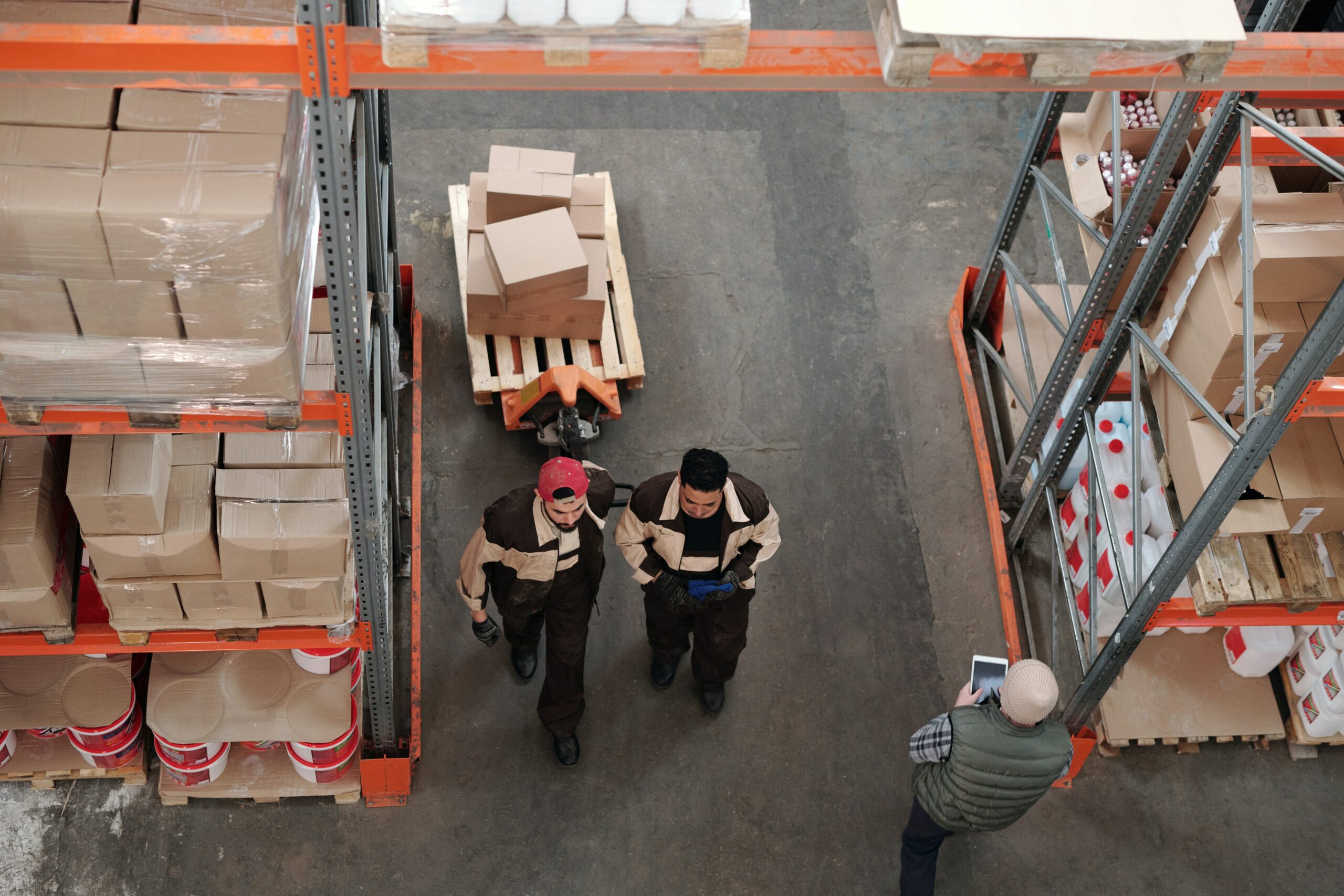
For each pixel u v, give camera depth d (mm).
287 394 3635
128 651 4465
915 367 6805
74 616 4352
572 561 4695
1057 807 5605
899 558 6230
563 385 5973
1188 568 4629
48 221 3025
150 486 3783
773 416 6574
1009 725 4465
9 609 4148
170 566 4059
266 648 4500
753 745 5664
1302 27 5223
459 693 5688
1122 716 5730
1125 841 5539
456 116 7395
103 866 5145
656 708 5727
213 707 4957
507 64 3088
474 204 6457
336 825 5320
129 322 3334
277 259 3186
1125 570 5480
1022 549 6367
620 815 5445
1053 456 5805
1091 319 5371
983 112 7773
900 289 7062
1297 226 4254
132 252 3113
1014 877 5414
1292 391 3912
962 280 6816
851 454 6508
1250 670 5816
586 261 5977
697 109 7559
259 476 4043
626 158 7348
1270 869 5520
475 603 4863
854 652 5949
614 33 3023
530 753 5562
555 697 5281
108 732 4973
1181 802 5660
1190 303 4719
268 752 5367
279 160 3160
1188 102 4414
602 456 6375
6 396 3545
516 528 4523
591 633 5902
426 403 6422
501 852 5320
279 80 3062
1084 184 5488
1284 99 4336
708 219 7176
